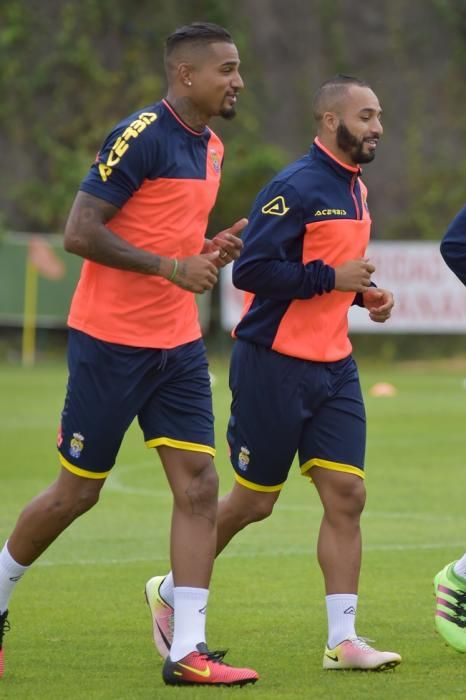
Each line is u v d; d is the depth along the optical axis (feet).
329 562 67.56
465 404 231.50
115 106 383.65
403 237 379.76
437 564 97.19
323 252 68.23
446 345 360.28
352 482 68.23
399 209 382.22
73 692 60.75
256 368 68.74
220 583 90.58
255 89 388.98
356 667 65.31
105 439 64.03
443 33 398.62
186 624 63.16
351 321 323.16
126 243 62.28
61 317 338.34
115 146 62.18
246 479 70.49
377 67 395.34
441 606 69.72
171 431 64.64
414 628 76.23
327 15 396.98
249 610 81.51
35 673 65.00
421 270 319.68
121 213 63.31
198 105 63.72
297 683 62.54
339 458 68.28
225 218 371.56
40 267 336.90
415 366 346.74
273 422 68.69
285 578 92.43
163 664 65.10
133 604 83.61
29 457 160.35
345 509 68.23
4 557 65.26
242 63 390.21
